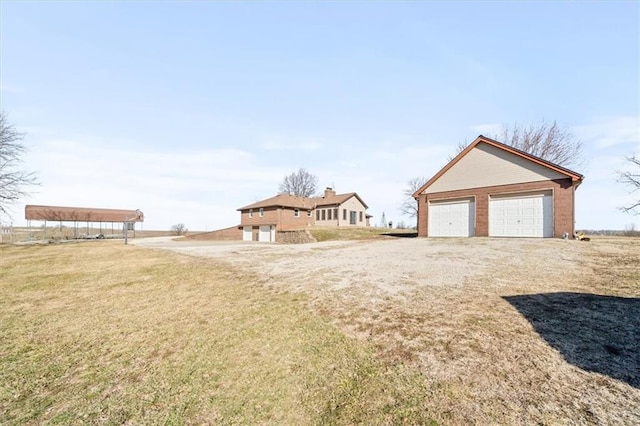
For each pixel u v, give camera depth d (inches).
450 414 118.9
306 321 226.7
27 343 221.0
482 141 703.1
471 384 135.6
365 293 278.7
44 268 489.1
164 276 402.3
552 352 155.2
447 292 263.0
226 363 179.6
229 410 139.0
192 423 132.1
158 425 132.2
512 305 222.2
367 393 139.3
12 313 285.0
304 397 143.1
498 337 174.9
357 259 465.7
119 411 143.1
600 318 191.5
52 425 135.6
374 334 195.5
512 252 445.4
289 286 322.7
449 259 416.8
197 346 203.0
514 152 653.9
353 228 1344.7
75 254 630.5
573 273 308.8
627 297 228.7
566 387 127.8
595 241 545.6
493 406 120.4
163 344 209.6
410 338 184.5
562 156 1175.0
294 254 568.1
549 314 201.9
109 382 168.7
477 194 706.2
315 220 1605.6
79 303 310.5
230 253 604.1
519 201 650.8
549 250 448.5
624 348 154.5
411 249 545.3
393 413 124.0
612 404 115.5
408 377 146.5
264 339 204.4
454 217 746.2
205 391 154.7
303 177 2482.8
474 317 205.3
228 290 321.7
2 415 144.0
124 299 316.8
